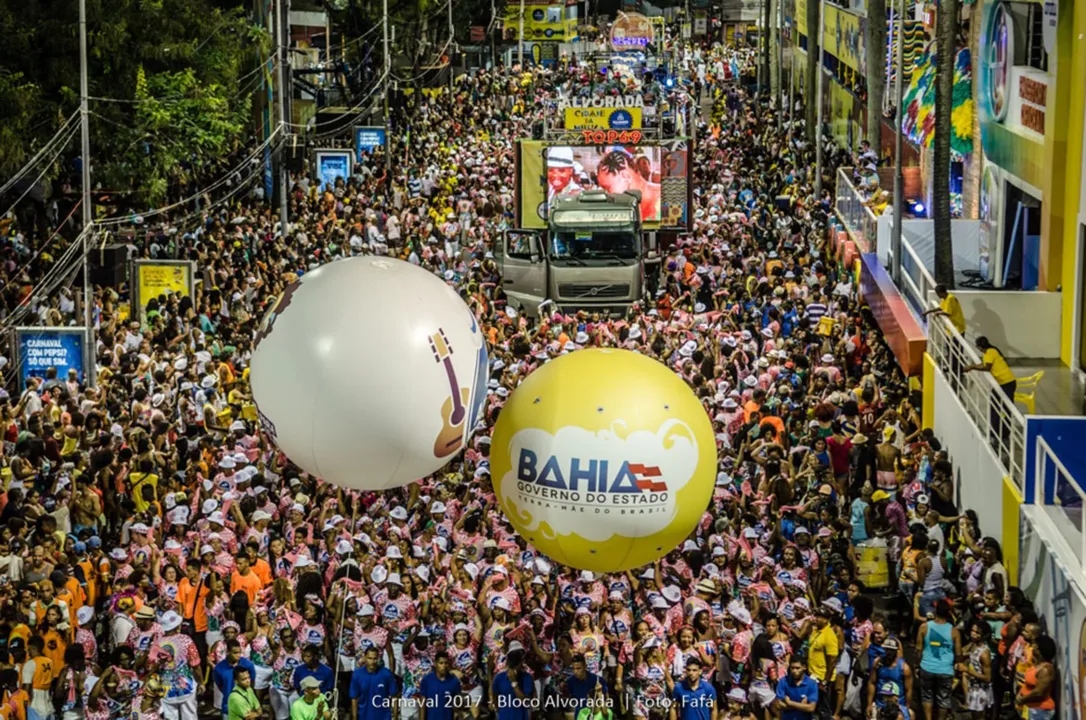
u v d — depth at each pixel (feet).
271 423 59.72
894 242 144.25
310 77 328.08
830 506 95.30
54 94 177.58
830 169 220.23
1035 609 86.07
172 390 119.85
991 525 96.78
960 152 160.15
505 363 121.60
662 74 355.56
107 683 76.23
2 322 143.84
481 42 401.29
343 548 85.05
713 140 262.67
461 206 199.52
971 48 158.81
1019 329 128.77
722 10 517.14
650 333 132.77
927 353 122.31
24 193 172.86
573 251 166.71
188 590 84.33
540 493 57.31
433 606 78.84
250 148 231.09
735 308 142.92
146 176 179.83
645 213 180.75
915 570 86.94
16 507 95.50
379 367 57.62
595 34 458.09
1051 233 128.88
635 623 75.20
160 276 146.82
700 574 82.07
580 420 56.85
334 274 59.82
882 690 75.77
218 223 183.83
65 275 151.12
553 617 80.89
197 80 187.62
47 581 82.48
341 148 237.04
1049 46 128.16
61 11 173.99
